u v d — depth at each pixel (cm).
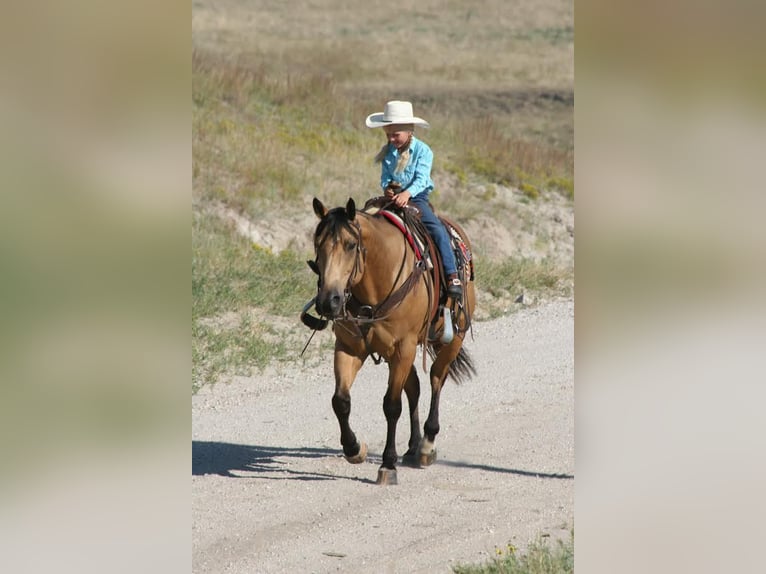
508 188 3816
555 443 1588
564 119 5003
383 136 3988
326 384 1953
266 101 3988
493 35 6994
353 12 7262
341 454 1533
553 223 3603
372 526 1206
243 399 1841
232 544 1136
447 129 4234
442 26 7138
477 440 1614
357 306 1318
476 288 2805
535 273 2991
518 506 1288
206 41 5503
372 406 1812
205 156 3241
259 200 3109
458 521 1228
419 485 1383
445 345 1515
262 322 2302
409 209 1423
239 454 1515
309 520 1227
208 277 2481
